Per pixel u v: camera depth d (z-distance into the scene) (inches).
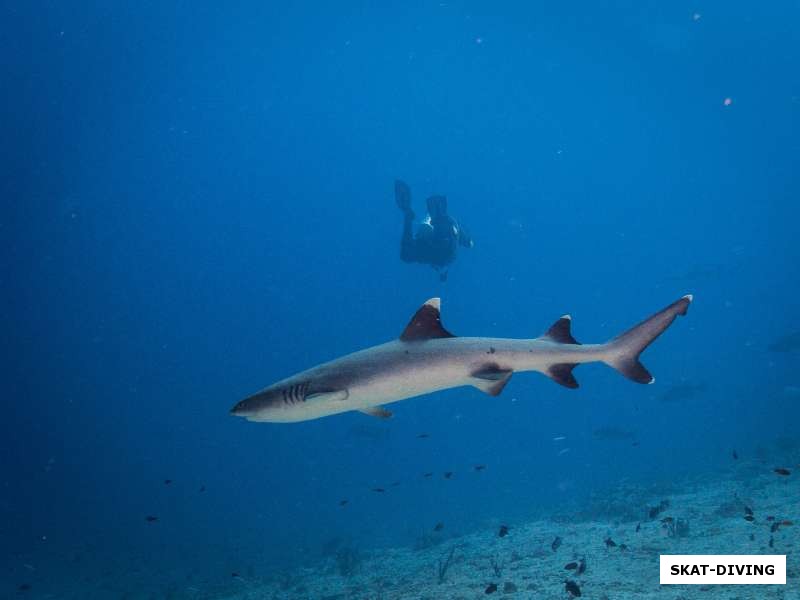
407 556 606.5
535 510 847.1
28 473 2957.7
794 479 615.5
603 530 530.6
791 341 987.9
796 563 308.5
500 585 369.4
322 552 804.0
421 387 132.0
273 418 126.2
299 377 128.0
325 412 128.3
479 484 1467.8
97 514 1952.5
